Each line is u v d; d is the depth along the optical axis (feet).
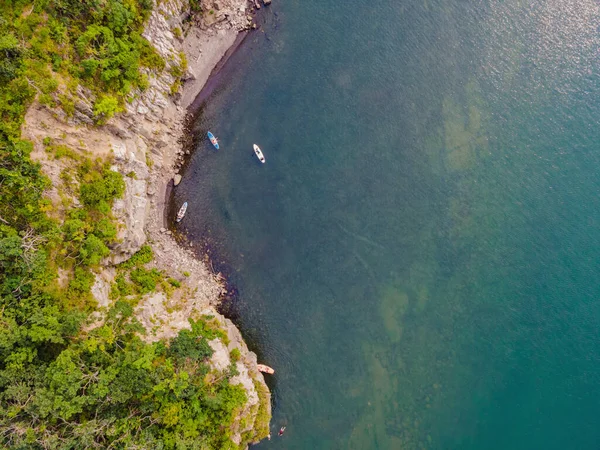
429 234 158.81
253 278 151.02
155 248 144.56
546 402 148.87
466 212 161.38
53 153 115.34
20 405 99.76
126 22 128.67
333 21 169.17
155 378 113.09
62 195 115.65
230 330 142.20
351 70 166.30
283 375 146.41
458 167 164.35
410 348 150.82
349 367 147.84
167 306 136.36
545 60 175.22
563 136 168.96
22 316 104.78
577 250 159.53
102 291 122.52
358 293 152.87
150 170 144.77
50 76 113.29
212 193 154.61
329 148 160.45
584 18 180.04
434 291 155.33
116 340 116.06
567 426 147.02
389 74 167.63
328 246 155.22
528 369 151.33
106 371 109.60
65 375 104.22
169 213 151.33
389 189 159.94
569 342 152.97
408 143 163.32
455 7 176.86
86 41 120.16
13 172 107.04
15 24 108.99
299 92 162.91
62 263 114.32
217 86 158.71
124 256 134.51
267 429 137.90
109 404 109.70
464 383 149.69
